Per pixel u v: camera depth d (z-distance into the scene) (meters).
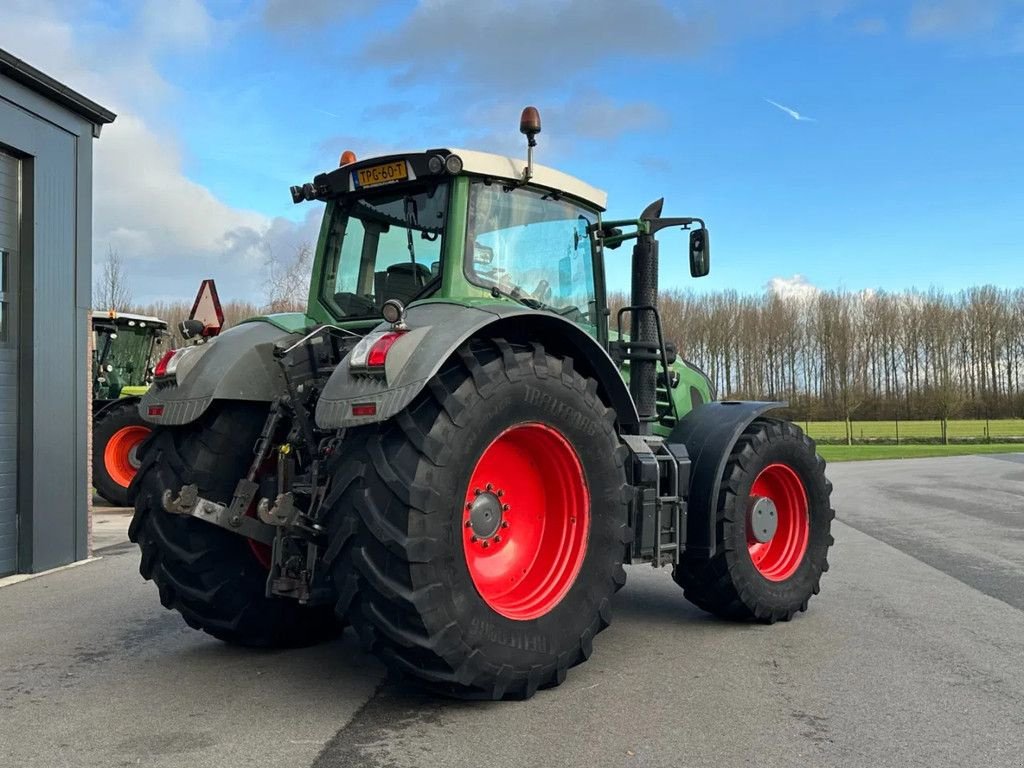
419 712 3.38
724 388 54.56
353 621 3.24
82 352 7.33
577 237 4.67
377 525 3.10
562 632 3.56
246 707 3.44
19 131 6.66
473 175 4.06
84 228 7.42
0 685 3.76
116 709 3.42
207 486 3.92
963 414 52.88
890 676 3.90
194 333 4.37
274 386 4.11
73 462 7.18
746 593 4.74
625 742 3.07
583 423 3.73
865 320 55.53
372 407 3.13
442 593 3.14
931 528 9.45
